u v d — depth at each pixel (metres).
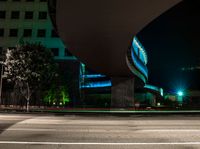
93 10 15.99
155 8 15.04
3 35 58.91
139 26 18.38
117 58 29.48
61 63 56.09
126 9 15.43
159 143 8.60
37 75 32.69
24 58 32.88
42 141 8.84
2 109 34.19
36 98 48.47
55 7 17.23
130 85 41.47
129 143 8.55
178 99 104.19
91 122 16.44
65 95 49.50
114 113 27.61
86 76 65.31
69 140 9.09
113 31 20.03
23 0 60.75
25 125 14.10
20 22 59.44
